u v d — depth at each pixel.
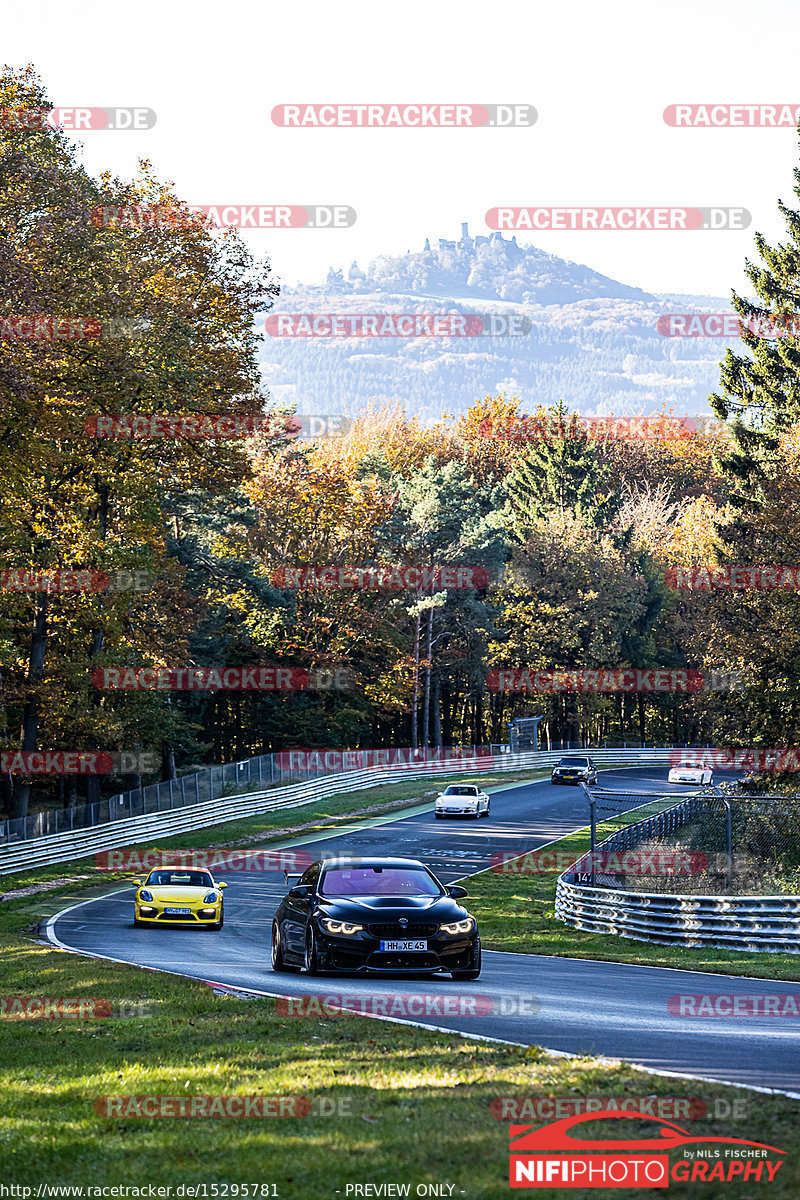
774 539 73.69
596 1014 25.55
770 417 106.19
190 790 104.00
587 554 185.50
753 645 71.06
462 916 31.47
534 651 182.25
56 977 32.41
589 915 52.94
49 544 77.69
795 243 105.25
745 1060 19.72
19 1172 13.12
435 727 172.38
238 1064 18.89
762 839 65.19
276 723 141.88
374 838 98.19
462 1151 13.70
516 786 139.88
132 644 93.56
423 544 163.62
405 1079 17.36
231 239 78.25
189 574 121.12
